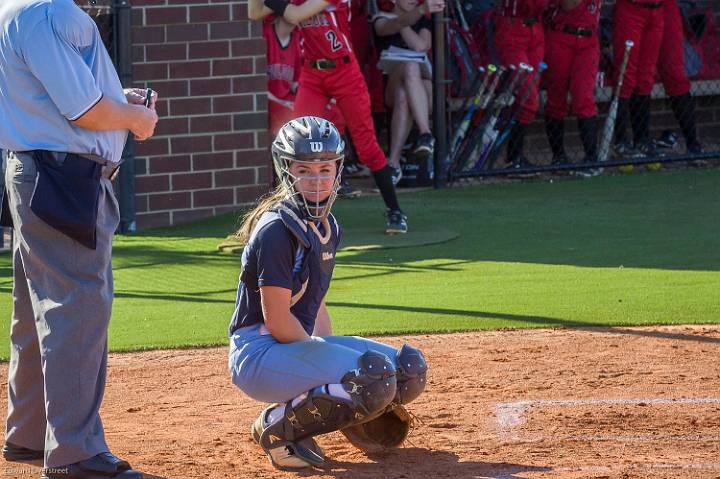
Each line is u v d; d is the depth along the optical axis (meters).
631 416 16.78
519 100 41.75
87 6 33.50
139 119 13.67
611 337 21.83
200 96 36.44
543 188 40.56
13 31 13.10
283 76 38.00
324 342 14.37
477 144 41.84
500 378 19.11
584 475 13.94
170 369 20.19
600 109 47.22
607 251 30.17
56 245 13.39
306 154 13.66
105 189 13.70
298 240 13.88
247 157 37.44
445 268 28.58
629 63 43.50
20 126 13.33
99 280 13.55
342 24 31.53
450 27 42.31
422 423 16.55
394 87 40.53
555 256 29.70
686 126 45.06
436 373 19.45
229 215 37.22
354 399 13.79
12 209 13.60
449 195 39.56
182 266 29.67
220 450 15.44
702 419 16.62
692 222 33.94
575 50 42.12
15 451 14.68
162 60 35.78
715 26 47.97
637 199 37.97
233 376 14.61
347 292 26.08
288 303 13.92
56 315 13.42
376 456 15.04
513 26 41.16
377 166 32.53
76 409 13.47
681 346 21.11
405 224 33.09
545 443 15.50
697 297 24.92
